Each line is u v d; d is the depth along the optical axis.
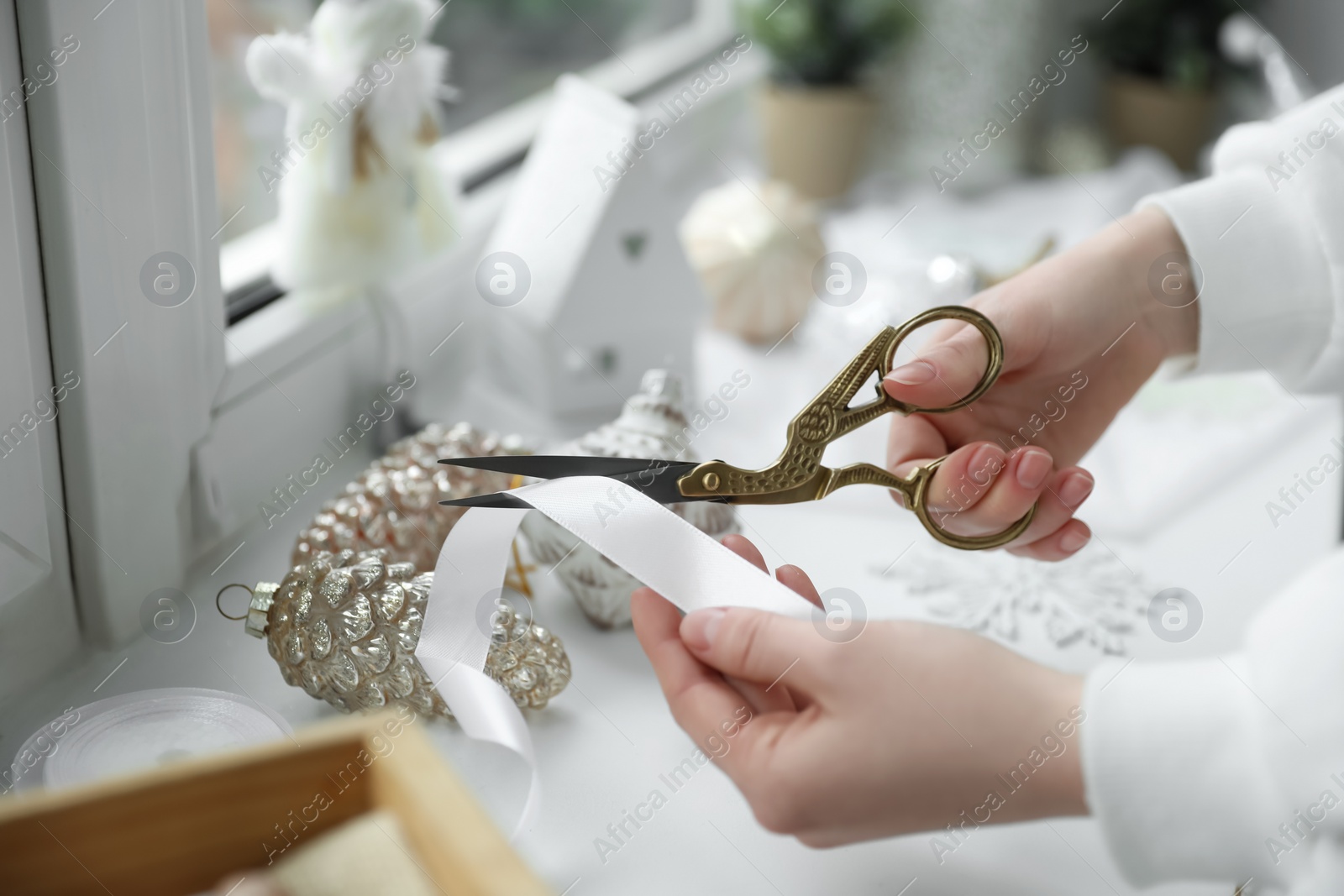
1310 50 1.13
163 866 0.33
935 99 1.07
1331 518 0.58
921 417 0.49
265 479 0.54
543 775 0.43
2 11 0.40
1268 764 0.34
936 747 0.37
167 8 0.44
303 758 0.34
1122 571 0.54
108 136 0.42
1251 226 0.49
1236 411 0.67
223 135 0.55
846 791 0.37
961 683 0.37
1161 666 0.37
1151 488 0.60
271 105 0.57
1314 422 0.66
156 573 0.48
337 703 0.43
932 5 1.04
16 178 0.41
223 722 0.42
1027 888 0.41
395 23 0.55
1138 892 0.41
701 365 0.68
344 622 0.42
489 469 0.44
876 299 0.67
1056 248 0.77
